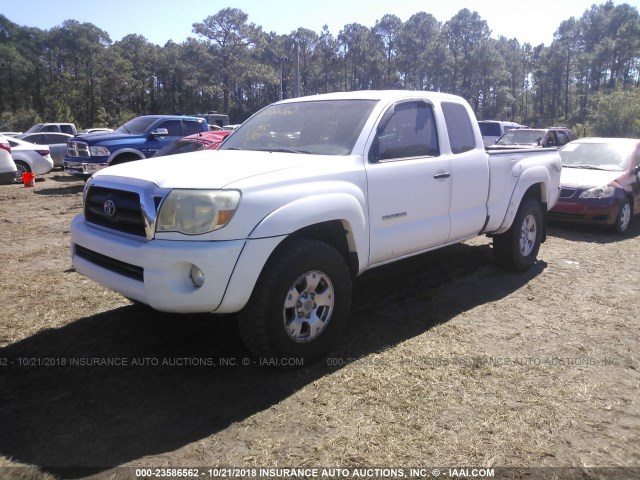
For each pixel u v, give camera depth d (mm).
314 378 3703
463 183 5117
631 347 4355
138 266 3455
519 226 6117
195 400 3396
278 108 5148
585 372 3902
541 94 105812
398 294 5473
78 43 91750
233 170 3703
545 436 3113
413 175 4551
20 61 90125
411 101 4801
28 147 16188
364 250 4176
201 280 3346
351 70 101750
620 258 7320
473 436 3092
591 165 9914
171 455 2859
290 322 3732
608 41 95938
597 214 8828
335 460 2852
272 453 2896
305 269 3684
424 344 4297
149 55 99250
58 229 8992
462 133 5324
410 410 3336
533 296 5539
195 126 15031
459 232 5203
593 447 3025
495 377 3789
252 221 3420
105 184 3854
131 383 3596
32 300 5176
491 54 96125
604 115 34406
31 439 2963
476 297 5465
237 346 4184
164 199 3414
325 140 4426
